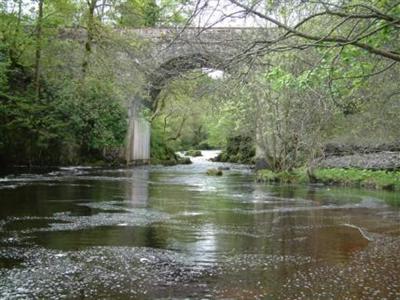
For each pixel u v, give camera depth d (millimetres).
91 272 8680
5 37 32688
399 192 22969
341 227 13469
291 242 11484
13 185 22312
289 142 28953
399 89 17953
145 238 11594
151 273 8688
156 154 50188
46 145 35031
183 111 47562
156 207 16750
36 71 34375
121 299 7277
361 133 29953
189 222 13906
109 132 39094
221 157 54375
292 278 8539
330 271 9023
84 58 35406
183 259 9703
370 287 8078
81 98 36719
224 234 12281
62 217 14180
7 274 8461
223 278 8469
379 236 12281
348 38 6742
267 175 28188
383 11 6871
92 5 35375
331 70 7309
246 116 29453
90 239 11344
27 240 11102
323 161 30234
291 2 6902
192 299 7320
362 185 25312
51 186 22375
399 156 29578
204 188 23828
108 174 31344
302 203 18516
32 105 32812
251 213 15812
